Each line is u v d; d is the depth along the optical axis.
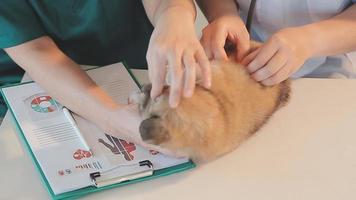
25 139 0.79
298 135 0.80
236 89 0.70
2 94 0.89
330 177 0.74
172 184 0.73
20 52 0.91
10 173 0.75
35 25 0.94
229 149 0.74
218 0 0.99
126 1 1.02
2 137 0.81
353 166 0.75
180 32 0.74
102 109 0.81
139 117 0.73
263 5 1.05
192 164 0.75
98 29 1.01
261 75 0.75
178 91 0.63
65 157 0.75
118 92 0.89
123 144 0.78
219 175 0.74
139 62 1.07
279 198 0.70
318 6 1.04
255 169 0.75
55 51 0.92
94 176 0.72
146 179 0.73
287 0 1.04
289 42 0.81
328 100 0.87
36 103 0.86
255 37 1.12
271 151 0.77
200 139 0.65
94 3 0.98
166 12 0.81
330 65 1.11
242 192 0.71
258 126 0.76
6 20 0.90
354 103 0.87
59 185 0.70
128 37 1.08
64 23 0.99
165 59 0.69
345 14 0.97
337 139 0.80
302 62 0.83
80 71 0.89
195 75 0.65
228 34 0.83
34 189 0.72
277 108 0.80
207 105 0.65
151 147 0.75
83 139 0.79
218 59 0.76
